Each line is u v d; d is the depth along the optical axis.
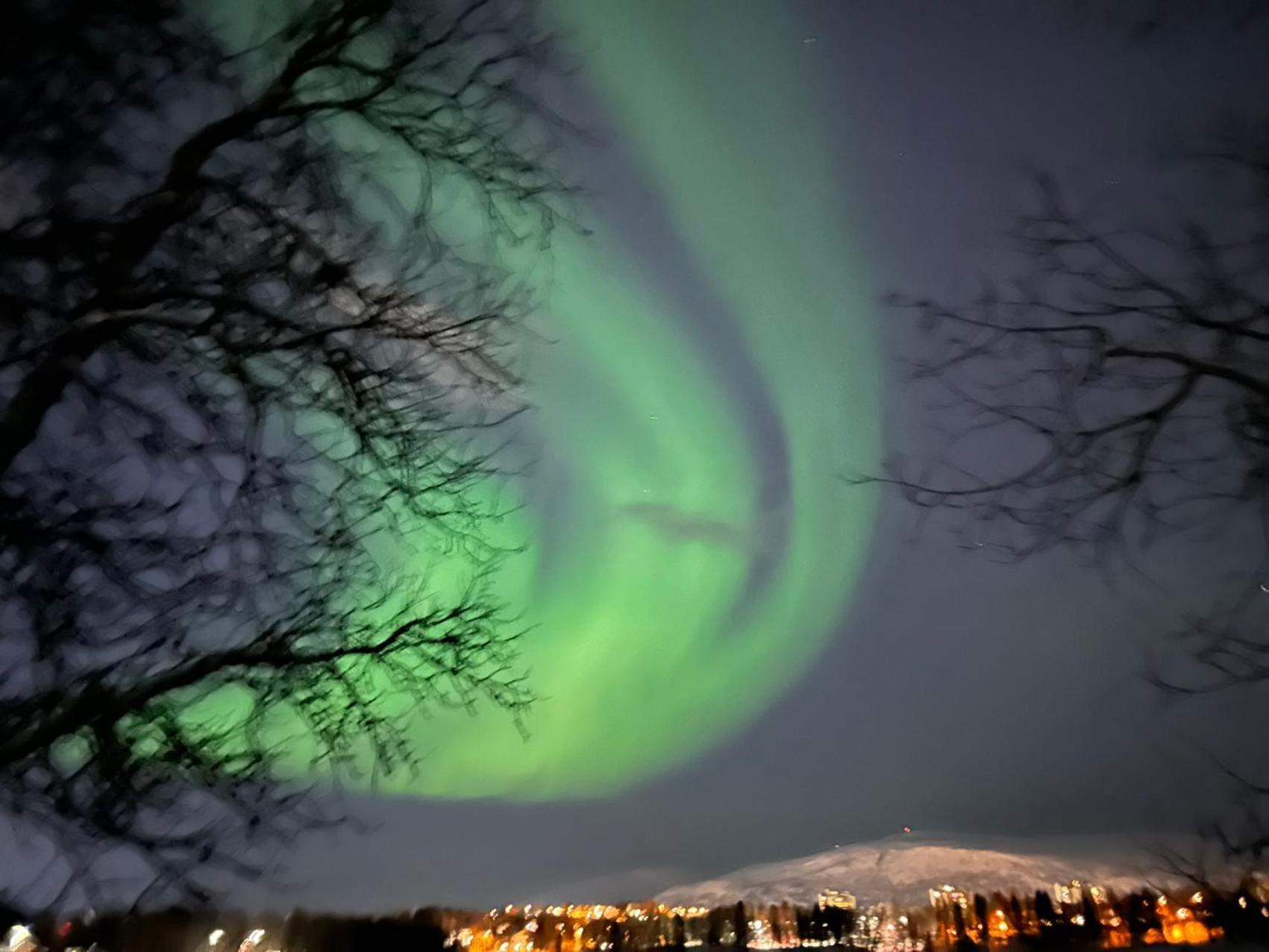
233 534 4.80
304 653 4.98
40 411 4.37
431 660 5.30
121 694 4.55
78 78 4.32
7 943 4.41
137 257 4.55
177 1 4.59
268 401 4.89
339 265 4.93
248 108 4.90
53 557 4.37
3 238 4.30
